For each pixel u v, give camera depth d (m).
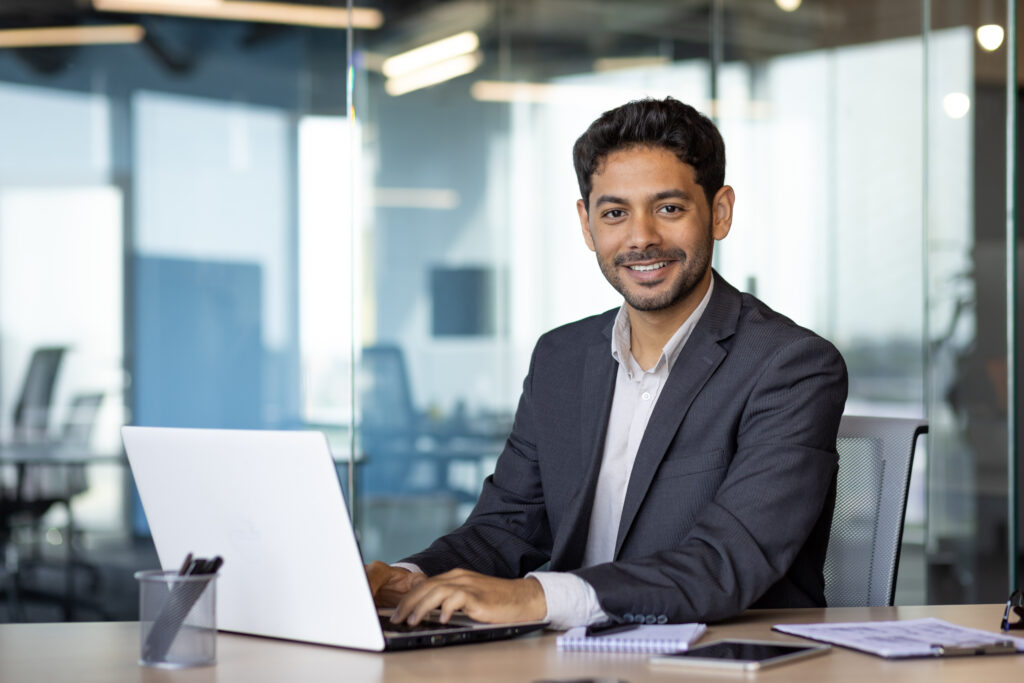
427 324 3.54
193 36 3.74
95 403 3.75
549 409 1.89
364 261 3.54
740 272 3.59
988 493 3.53
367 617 1.25
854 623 1.39
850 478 1.85
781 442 1.60
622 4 3.59
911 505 3.54
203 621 1.21
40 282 3.76
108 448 3.77
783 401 1.63
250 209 3.71
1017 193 3.49
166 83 3.74
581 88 3.58
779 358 1.66
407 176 3.54
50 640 1.38
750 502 1.54
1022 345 3.51
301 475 1.27
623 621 1.39
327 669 1.18
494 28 3.56
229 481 1.34
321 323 3.65
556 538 1.77
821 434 1.63
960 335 3.53
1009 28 3.46
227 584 1.38
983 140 3.50
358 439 3.54
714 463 1.68
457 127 3.54
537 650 1.27
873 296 3.56
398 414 3.54
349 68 3.54
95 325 3.75
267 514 1.32
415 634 1.27
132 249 3.74
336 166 3.66
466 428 3.54
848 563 1.82
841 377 1.68
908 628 1.35
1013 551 3.51
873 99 3.56
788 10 3.60
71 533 3.79
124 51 3.75
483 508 1.94
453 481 3.54
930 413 3.54
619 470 1.81
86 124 3.76
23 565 3.77
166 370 3.73
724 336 1.73
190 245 3.73
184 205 3.73
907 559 3.54
